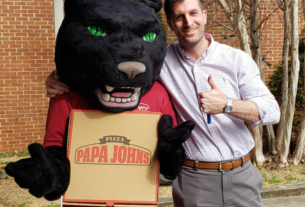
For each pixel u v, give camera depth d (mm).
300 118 5613
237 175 2322
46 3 5797
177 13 2217
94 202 1818
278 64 6293
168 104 2225
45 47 5879
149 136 1891
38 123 5992
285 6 4852
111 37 1796
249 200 2377
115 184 1842
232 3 5434
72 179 1818
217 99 2033
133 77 1729
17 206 3730
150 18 1895
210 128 2258
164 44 2029
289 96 4957
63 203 1809
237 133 2340
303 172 4961
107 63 1728
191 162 2336
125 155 1866
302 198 4289
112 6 1819
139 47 1814
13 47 5777
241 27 4570
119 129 1877
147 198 1849
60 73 1951
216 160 2285
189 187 2357
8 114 5867
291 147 5844
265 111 2160
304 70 5207
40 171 1485
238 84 2344
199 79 2264
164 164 1889
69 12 1899
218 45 2346
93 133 1856
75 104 1985
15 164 1452
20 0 5719
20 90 5875
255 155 5188
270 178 4742
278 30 6387
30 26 5793
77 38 1800
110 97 1845
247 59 2336
